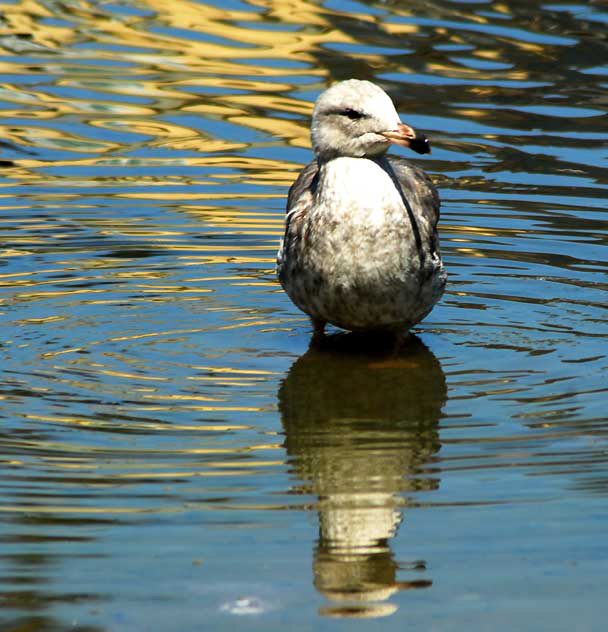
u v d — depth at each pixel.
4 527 7.94
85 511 8.20
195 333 12.00
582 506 8.30
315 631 6.89
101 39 20.95
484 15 21.75
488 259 13.93
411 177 11.86
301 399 10.38
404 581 7.44
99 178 16.23
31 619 6.99
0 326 11.93
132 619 7.01
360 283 10.89
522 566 7.55
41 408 10.04
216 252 14.23
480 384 10.71
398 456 9.19
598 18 21.52
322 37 20.84
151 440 9.45
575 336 11.93
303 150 17.20
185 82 19.27
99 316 12.32
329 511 8.25
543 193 15.70
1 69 19.55
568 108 18.17
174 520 8.09
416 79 19.06
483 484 8.67
